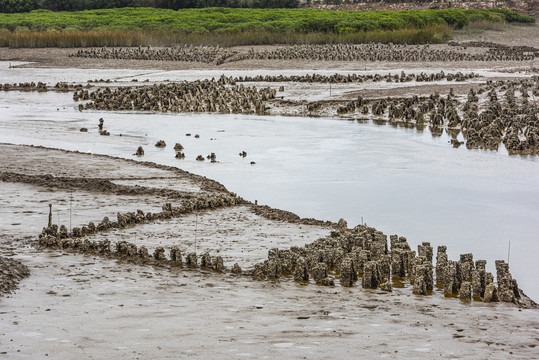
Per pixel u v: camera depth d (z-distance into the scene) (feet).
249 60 400.88
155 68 384.27
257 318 72.90
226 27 535.19
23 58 428.97
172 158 171.63
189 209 122.62
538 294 87.45
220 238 106.52
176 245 102.01
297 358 62.08
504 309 79.66
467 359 63.21
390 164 164.76
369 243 100.63
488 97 249.75
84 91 282.97
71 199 128.98
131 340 65.46
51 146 183.83
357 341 66.80
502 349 66.03
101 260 94.32
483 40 499.92
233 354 62.64
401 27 521.24
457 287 87.20
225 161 168.35
